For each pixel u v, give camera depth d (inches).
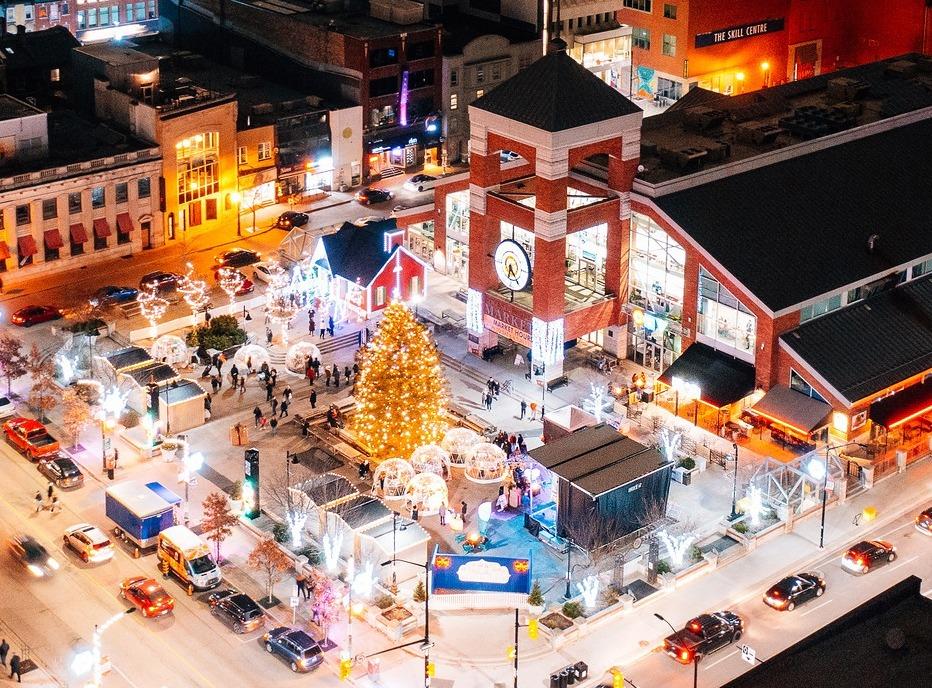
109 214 6520.7
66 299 6215.6
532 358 5551.2
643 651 4158.5
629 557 4525.1
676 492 4901.6
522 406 5359.3
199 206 6830.7
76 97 7032.5
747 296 5162.4
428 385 4916.3
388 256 5846.5
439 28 7470.5
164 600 4261.8
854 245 5516.7
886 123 6136.8
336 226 6889.8
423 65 7480.3
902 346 5295.3
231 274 6122.1
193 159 6712.6
